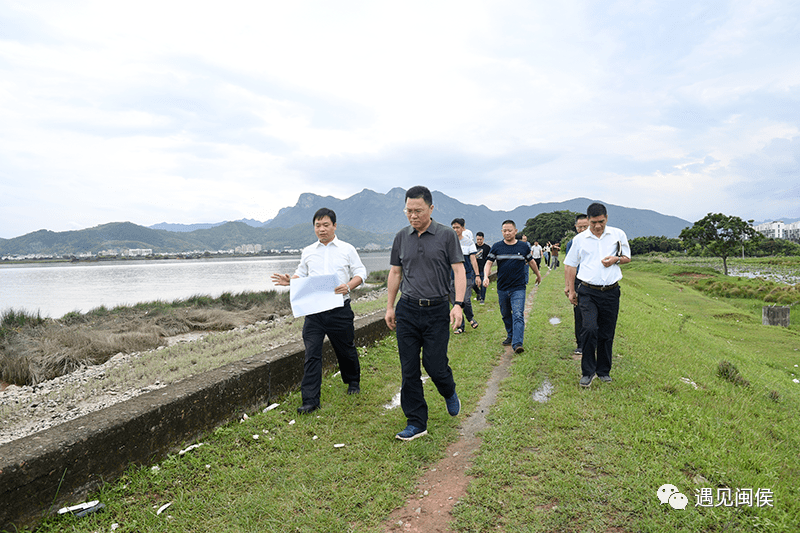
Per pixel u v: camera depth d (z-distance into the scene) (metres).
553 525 2.54
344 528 2.62
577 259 5.07
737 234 42.00
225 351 8.25
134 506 2.85
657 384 4.77
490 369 5.80
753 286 27.80
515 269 6.57
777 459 3.32
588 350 4.79
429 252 3.72
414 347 3.81
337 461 3.42
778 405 5.07
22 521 2.51
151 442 3.30
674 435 3.53
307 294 4.36
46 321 13.05
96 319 14.19
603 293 4.82
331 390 4.97
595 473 3.06
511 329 6.91
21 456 2.54
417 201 3.66
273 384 4.61
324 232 4.70
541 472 3.09
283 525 2.67
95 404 5.58
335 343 4.68
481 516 2.65
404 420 4.17
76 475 2.80
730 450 3.36
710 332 13.78
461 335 7.82
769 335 14.59
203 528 2.66
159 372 6.97
